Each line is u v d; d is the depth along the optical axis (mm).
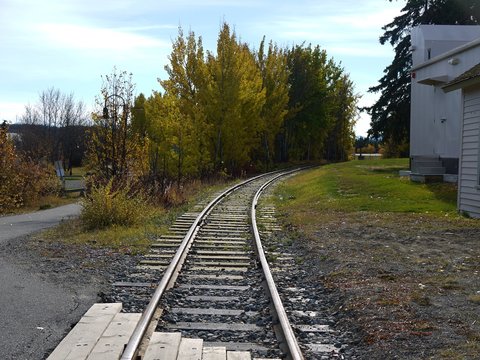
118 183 17188
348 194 22438
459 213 16406
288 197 25484
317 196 23062
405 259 10086
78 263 10008
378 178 26859
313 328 6395
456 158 22953
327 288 8258
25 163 27172
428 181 23000
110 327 6055
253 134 44219
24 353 5309
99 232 13781
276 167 53906
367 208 18109
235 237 13281
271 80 50969
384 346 5594
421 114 26781
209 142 38438
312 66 62125
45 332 5957
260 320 6621
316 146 69000
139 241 12414
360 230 13859
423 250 10977
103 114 19016
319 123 63781
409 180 24516
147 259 10461
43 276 8836
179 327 6328
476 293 7547
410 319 6406
